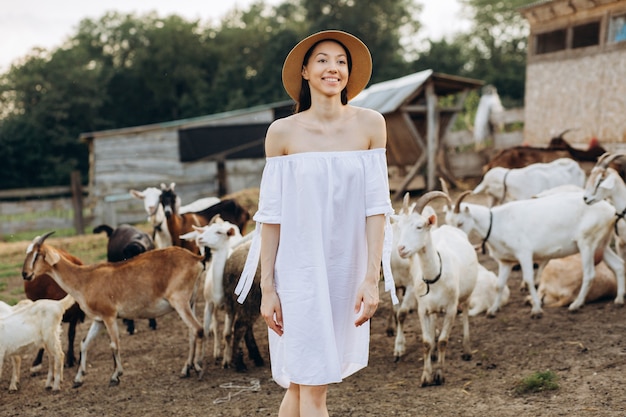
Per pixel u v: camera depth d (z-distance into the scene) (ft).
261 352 23.15
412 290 21.17
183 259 21.74
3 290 35.14
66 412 18.58
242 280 9.56
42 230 61.77
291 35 142.92
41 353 22.93
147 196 32.09
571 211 23.73
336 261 8.92
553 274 25.12
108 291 21.12
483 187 36.22
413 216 18.26
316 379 8.79
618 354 18.43
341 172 8.76
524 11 51.62
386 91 58.65
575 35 48.08
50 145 135.44
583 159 39.04
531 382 16.79
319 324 8.80
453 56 135.13
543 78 50.93
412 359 21.03
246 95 147.74
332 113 9.01
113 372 22.00
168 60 157.48
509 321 23.48
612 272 24.94
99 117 150.82
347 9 147.02
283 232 8.87
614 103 44.57
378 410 16.61
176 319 28.55
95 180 65.31
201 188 65.82
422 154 56.39
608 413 14.65
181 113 159.63
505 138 56.75
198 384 20.35
